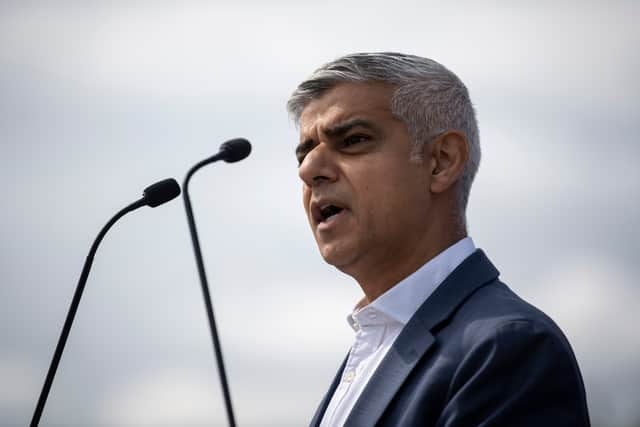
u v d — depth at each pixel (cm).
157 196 739
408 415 689
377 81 798
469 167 813
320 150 796
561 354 681
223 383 634
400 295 776
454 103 812
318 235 798
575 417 670
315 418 798
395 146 789
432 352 720
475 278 762
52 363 721
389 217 780
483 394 668
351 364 786
